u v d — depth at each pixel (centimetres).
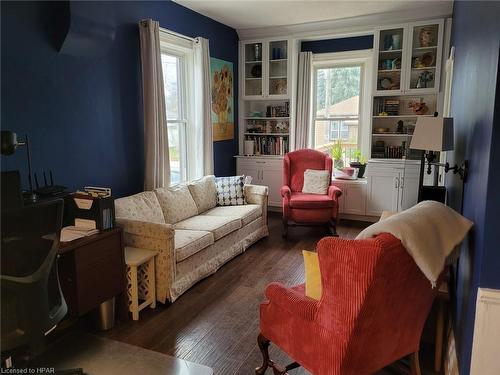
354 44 534
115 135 342
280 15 475
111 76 332
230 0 412
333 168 557
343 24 500
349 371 159
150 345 243
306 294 189
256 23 514
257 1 417
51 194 249
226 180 458
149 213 338
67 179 296
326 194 488
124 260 268
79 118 303
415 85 486
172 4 412
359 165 534
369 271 143
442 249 158
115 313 272
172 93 438
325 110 572
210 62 493
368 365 166
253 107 594
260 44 555
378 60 493
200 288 324
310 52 546
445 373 210
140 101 368
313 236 470
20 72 254
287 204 458
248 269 365
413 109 504
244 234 414
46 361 226
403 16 464
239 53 565
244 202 459
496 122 151
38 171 272
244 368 220
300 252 413
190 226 362
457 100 322
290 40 535
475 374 162
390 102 508
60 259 231
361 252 143
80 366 223
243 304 296
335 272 152
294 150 560
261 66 562
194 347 240
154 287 289
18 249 162
